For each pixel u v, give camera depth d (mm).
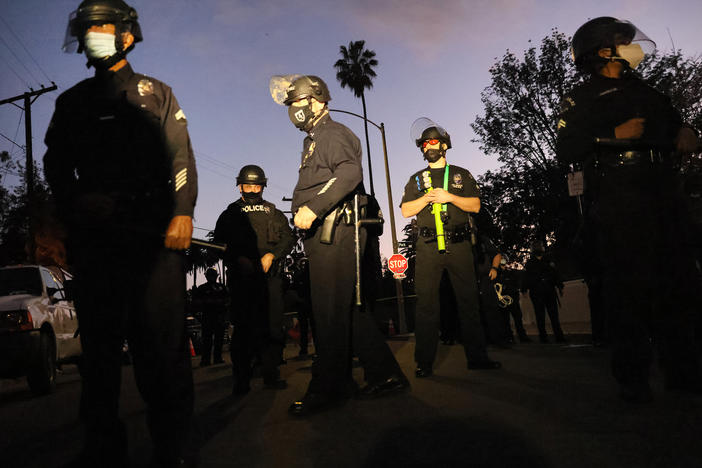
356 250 3938
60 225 2396
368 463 2344
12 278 7910
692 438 2383
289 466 2369
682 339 3428
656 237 3270
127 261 2334
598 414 2959
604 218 3314
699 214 3826
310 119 4023
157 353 2346
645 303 3270
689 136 3246
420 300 5324
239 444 2840
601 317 7629
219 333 11312
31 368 6922
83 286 2340
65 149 2410
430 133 5562
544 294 9680
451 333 10141
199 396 5086
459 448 2475
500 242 34656
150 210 2381
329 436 2881
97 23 2426
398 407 3541
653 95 3389
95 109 2406
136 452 2793
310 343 20750
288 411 3666
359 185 4059
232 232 5191
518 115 34375
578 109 3418
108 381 2348
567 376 4531
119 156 2381
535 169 34312
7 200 24297
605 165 3348
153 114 2426
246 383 5020
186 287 2451
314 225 3930
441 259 5402
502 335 8555
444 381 4645
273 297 5289
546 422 2850
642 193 3271
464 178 5613
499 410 3227
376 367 4082
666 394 3412
